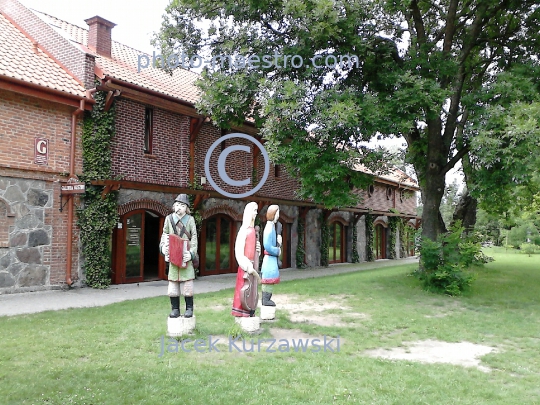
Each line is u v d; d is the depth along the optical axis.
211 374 5.53
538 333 8.24
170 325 7.30
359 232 28.02
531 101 11.59
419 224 35.62
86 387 5.00
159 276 15.82
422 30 13.96
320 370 5.80
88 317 8.70
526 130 9.93
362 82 13.34
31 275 12.23
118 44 19.44
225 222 18.64
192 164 16.69
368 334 7.88
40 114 12.43
